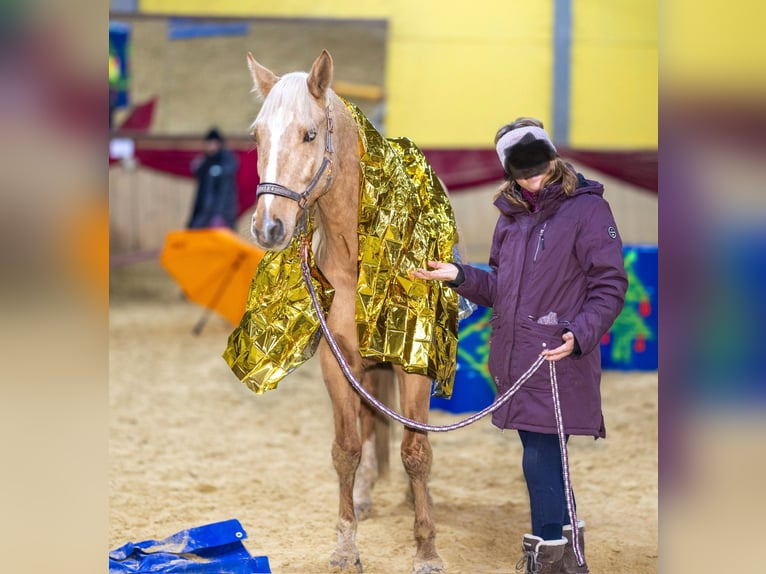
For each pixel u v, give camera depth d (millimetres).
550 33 18719
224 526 4805
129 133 18203
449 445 7785
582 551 4344
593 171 16344
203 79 18438
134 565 4477
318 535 5434
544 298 4109
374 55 18609
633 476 6734
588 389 4098
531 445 4215
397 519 5781
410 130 18828
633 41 18734
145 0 18531
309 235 4508
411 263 4371
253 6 18672
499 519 5789
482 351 8688
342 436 4684
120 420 8438
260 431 8203
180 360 11359
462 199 17750
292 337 4496
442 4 18703
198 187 15414
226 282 11539
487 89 18797
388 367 5680
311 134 4043
